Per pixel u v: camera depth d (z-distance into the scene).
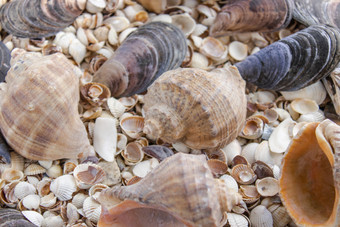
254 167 0.31
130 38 0.34
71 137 0.30
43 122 0.29
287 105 0.35
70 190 0.30
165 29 0.34
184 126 0.30
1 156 0.30
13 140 0.29
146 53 0.33
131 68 0.33
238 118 0.30
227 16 0.37
